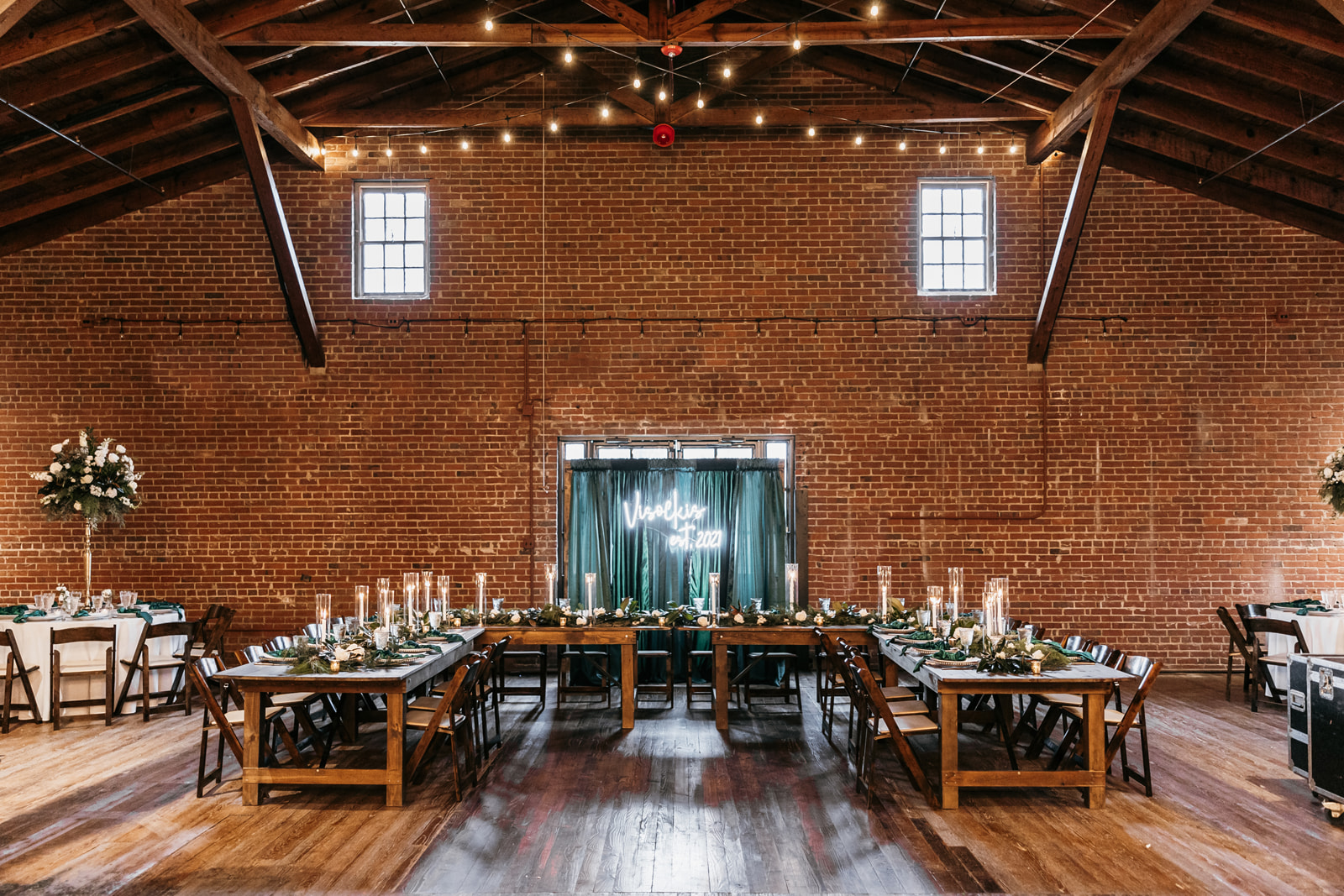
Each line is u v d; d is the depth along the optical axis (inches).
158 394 384.5
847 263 386.9
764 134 388.2
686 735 277.9
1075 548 380.5
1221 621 354.0
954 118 368.8
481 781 229.6
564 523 382.0
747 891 163.0
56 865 175.2
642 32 299.6
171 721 295.6
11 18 211.5
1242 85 310.2
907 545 382.9
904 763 212.2
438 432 385.4
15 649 285.1
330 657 224.1
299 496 383.6
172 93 314.0
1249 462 379.9
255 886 165.0
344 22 318.0
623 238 388.2
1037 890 163.3
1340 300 380.2
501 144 388.2
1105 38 314.0
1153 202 383.6
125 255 386.0
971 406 384.5
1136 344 383.2
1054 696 243.8
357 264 389.7
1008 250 386.0
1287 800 214.1
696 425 385.4
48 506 328.2
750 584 360.5
